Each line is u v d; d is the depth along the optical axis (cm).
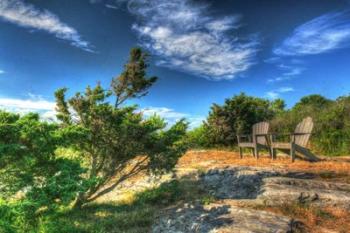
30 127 554
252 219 587
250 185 791
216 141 1741
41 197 530
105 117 695
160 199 781
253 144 1172
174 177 895
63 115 717
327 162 1036
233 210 632
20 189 582
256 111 1880
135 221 641
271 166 968
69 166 585
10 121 561
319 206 675
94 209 732
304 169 913
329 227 602
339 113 1491
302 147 1048
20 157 568
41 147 567
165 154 765
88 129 640
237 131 1727
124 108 723
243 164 1040
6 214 471
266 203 689
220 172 882
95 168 737
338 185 764
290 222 584
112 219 650
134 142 723
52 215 594
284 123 1681
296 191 714
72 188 549
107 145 724
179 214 643
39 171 596
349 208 664
